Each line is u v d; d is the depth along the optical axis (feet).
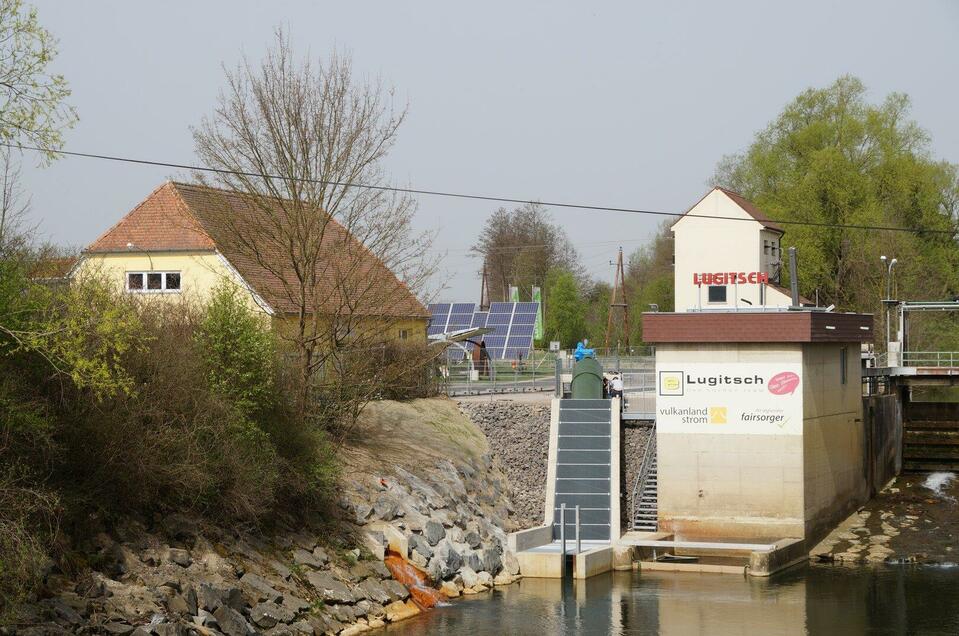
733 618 165.58
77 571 119.96
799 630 158.92
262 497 150.61
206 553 138.00
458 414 247.70
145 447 134.72
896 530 234.38
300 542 158.51
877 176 416.05
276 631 134.10
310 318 203.62
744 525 218.18
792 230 410.72
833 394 238.07
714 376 220.43
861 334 250.37
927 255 425.69
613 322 628.28
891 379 311.68
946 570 202.69
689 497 221.46
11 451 119.03
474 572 182.29
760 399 217.97
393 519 177.58
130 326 126.82
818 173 407.85
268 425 163.73
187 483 137.59
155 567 129.18
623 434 243.60
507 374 346.74
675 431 222.48
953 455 313.32
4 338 117.91
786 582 191.93
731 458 219.41
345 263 211.82
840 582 191.72
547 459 241.96
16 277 119.03
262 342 163.02
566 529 215.72
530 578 192.65
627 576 195.72
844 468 245.65
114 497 133.49
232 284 170.60
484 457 233.96
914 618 166.20
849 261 408.67
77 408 129.29
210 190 195.72
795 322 214.90
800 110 435.53
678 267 377.91
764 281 348.59
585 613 166.61
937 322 422.41
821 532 227.40
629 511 236.43
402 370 227.61
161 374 140.87
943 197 429.79
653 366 351.25
